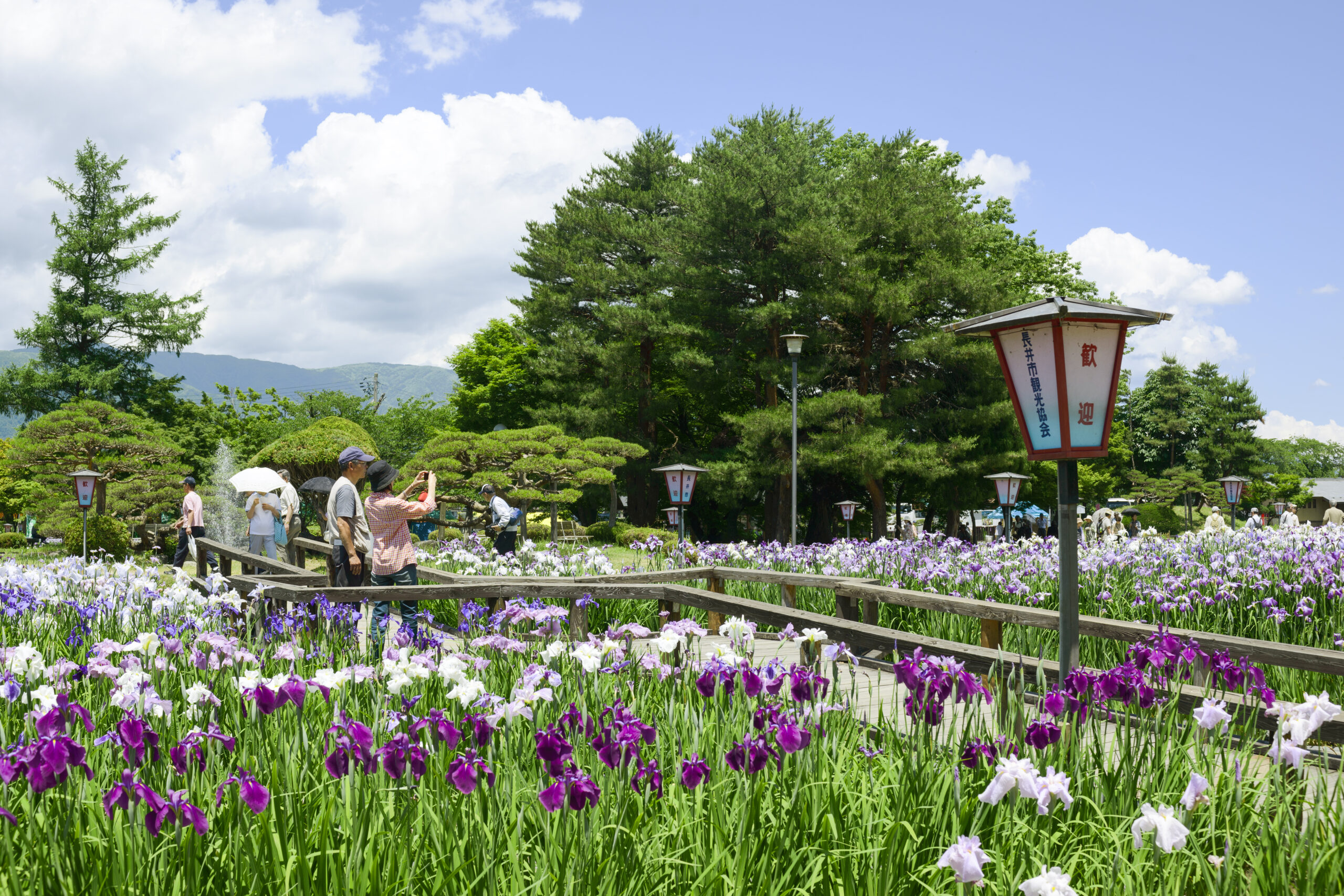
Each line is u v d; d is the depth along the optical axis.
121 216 37.91
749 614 5.60
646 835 2.36
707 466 28.44
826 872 2.27
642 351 33.31
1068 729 2.86
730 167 28.00
